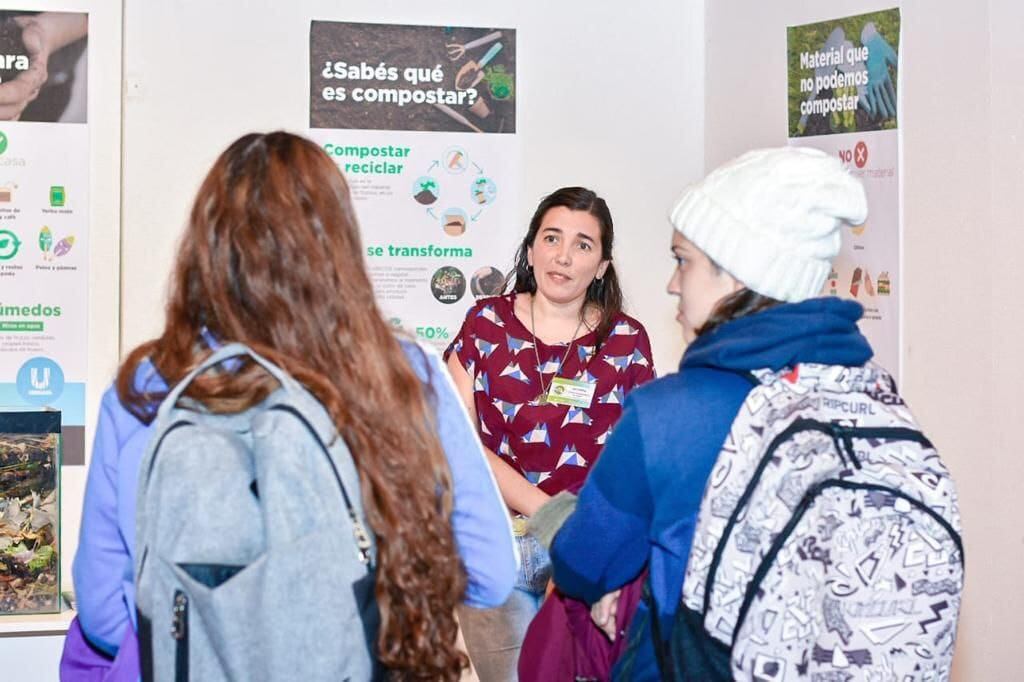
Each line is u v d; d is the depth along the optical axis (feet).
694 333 5.48
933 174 9.50
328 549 4.34
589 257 9.85
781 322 5.05
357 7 12.70
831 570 4.74
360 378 4.57
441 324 13.05
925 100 9.59
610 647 6.06
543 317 10.14
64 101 11.75
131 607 4.68
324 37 12.64
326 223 4.65
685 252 5.42
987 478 8.96
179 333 4.63
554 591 6.55
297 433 4.35
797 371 5.06
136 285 12.35
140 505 4.36
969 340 9.11
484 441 10.05
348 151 12.75
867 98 10.40
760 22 12.21
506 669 9.54
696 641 4.91
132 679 4.66
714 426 5.00
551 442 9.84
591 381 9.95
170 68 12.33
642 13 13.41
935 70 9.46
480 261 13.08
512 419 9.89
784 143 11.76
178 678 4.28
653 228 13.56
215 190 4.69
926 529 4.83
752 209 5.11
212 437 4.38
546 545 6.09
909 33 9.80
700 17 13.56
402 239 12.92
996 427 8.86
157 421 4.43
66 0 11.70
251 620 4.24
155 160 12.34
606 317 10.17
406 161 12.88
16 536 11.16
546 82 13.21
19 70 11.64
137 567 4.37
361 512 4.45
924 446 5.04
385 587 4.46
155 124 12.32
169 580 4.29
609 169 13.42
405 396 4.66
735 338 5.07
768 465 4.81
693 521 5.04
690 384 5.10
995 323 8.84
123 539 4.67
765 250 5.08
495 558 4.99
